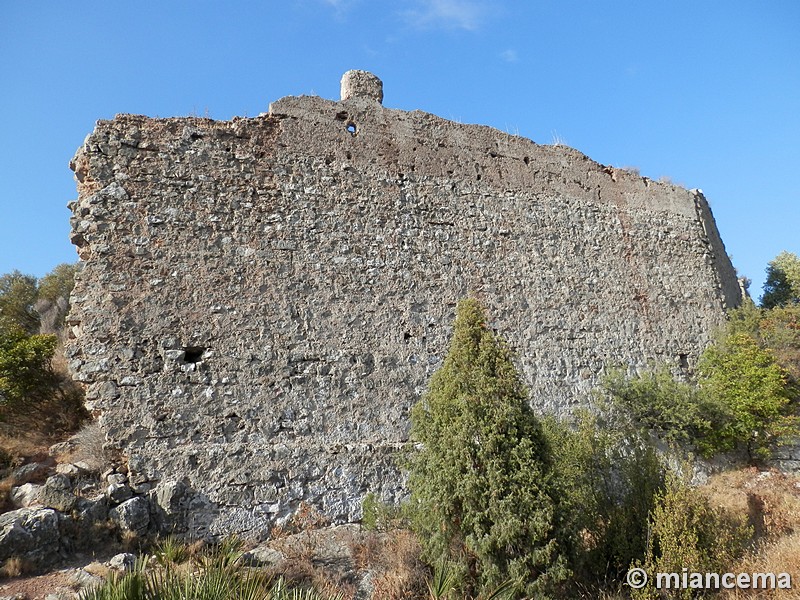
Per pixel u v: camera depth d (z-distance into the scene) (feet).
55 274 87.30
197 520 36.81
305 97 49.93
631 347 56.70
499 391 32.04
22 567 29.68
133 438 37.45
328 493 40.63
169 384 39.11
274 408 41.34
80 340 38.22
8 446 40.01
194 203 43.34
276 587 25.46
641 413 52.75
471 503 30.37
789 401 57.62
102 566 30.22
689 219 65.10
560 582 30.96
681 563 31.19
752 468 55.16
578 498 34.01
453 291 50.26
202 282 41.93
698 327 61.21
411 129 53.36
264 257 44.24
